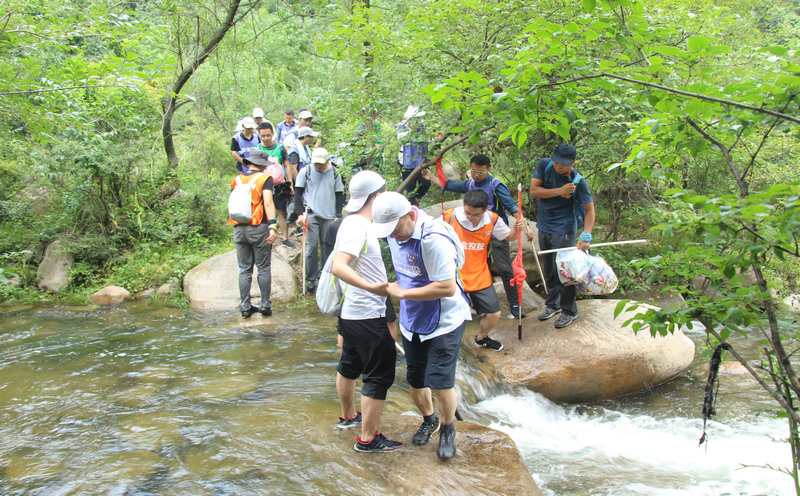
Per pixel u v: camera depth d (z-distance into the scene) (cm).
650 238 818
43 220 859
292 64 1355
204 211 952
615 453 426
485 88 283
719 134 264
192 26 823
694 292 261
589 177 756
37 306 731
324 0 685
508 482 306
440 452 326
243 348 559
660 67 246
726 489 371
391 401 436
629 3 255
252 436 358
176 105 970
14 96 405
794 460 238
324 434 359
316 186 695
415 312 319
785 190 184
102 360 520
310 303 736
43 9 434
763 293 226
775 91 213
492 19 557
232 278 762
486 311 536
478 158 533
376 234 295
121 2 602
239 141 851
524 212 798
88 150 778
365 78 613
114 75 421
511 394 512
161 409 405
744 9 837
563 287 555
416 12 587
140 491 296
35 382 461
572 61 277
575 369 518
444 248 295
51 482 305
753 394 524
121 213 880
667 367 543
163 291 773
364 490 298
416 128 584
